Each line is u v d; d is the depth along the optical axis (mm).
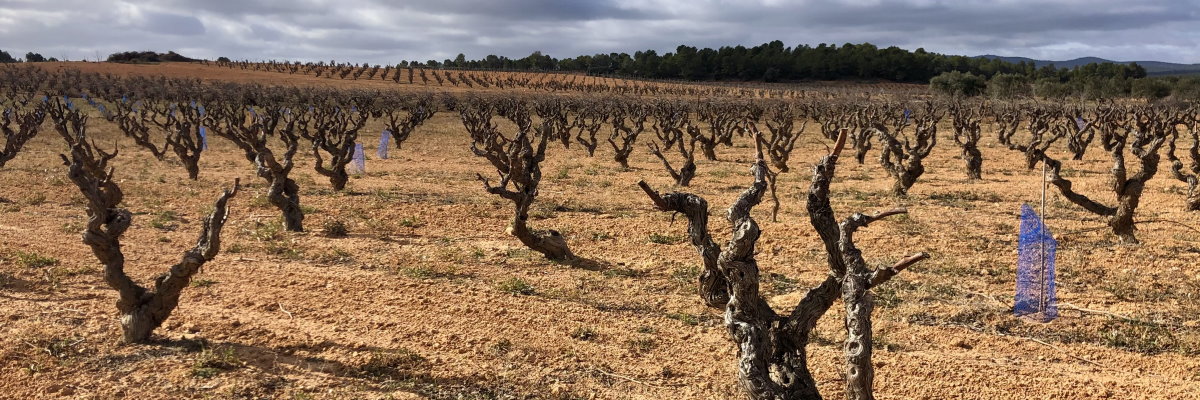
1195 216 14828
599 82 127312
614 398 6551
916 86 138250
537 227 13703
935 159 28078
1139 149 12055
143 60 139625
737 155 31312
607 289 9688
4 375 6570
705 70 152625
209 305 8664
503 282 9734
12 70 94062
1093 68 111625
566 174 22266
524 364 7203
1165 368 7336
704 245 5309
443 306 8836
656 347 7711
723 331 8164
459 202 16672
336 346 7469
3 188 17109
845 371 5148
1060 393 6719
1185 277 10266
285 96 72812
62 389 6336
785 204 16547
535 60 169375
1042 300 8625
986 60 155250
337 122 33375
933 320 8602
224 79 103375
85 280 9547
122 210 7293
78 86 76062
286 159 12953
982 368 7230
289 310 8586
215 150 29516
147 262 10562
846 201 17312
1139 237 12836
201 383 6547
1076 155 27562
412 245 12141
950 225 14047
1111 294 9516
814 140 39312
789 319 5281
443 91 93562
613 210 15711
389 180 20656
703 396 6617
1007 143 32969
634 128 47750
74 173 6875
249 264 10609
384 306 8805
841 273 5168
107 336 7516
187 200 16203
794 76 149625
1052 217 14875
